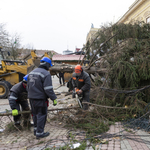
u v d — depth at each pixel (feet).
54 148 7.62
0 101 21.58
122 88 13.23
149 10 42.19
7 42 62.69
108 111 12.23
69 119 11.21
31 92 8.86
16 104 10.45
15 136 9.66
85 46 20.79
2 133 10.18
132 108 11.55
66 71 18.97
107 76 13.94
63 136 9.20
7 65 24.79
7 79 25.25
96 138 8.57
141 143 7.82
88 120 10.72
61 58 48.42
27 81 9.17
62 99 20.24
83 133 9.48
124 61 12.71
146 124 9.85
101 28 17.78
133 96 12.39
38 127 8.96
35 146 8.14
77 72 11.50
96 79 16.25
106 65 14.94
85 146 7.64
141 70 12.19
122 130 9.66
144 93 12.51
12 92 9.59
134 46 13.61
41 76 8.86
